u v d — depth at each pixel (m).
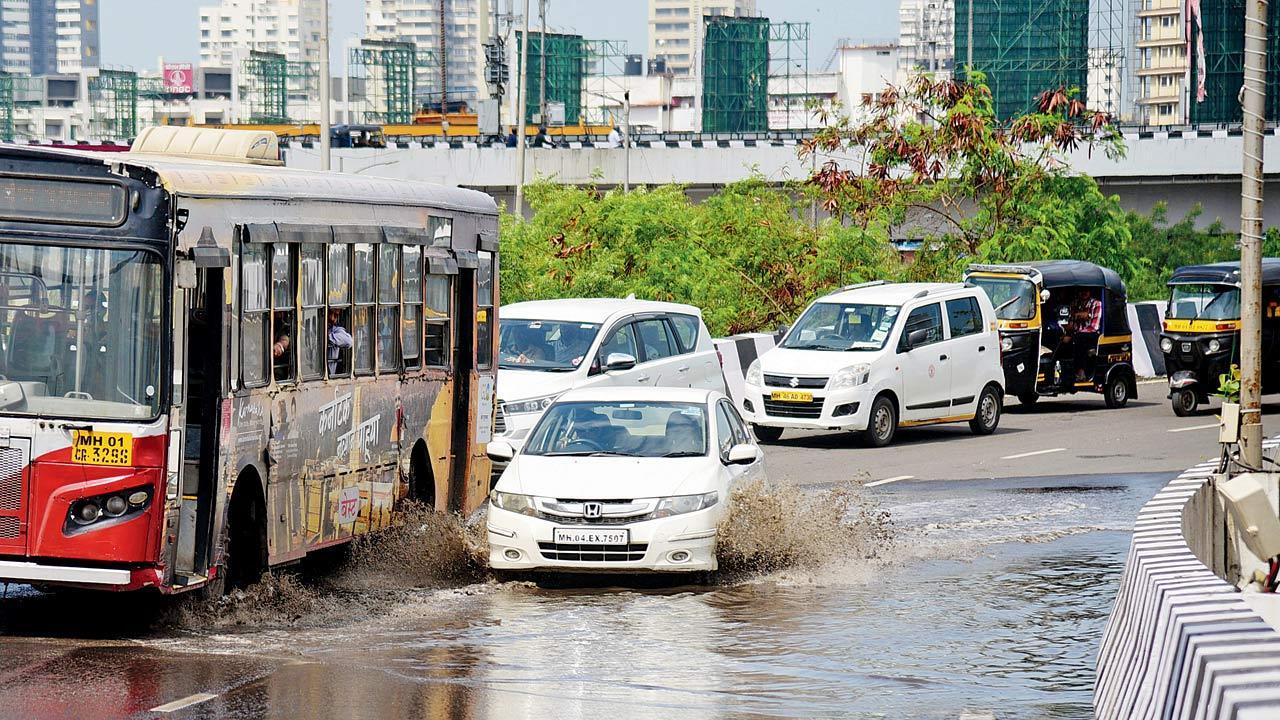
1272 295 54.00
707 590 22.44
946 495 33.25
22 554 17.89
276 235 20.06
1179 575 12.03
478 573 24.12
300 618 20.14
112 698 15.38
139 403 17.94
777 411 44.31
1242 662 8.98
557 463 23.47
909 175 79.94
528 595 22.06
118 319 17.98
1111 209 79.25
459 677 16.67
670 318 38.16
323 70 72.19
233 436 19.00
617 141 123.19
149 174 18.05
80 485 17.83
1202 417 52.47
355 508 23.05
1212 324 52.59
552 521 22.56
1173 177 107.19
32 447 17.86
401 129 135.75
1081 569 24.30
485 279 28.72
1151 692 11.07
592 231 63.97
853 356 44.22
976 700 15.77
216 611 19.55
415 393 25.45
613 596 21.97
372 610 20.80
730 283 67.25
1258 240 30.72
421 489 26.22
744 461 24.38
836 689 16.27
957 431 48.94
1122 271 79.81
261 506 20.03
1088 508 31.17
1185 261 103.38
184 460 18.42
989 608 21.06
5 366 18.05
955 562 24.91
